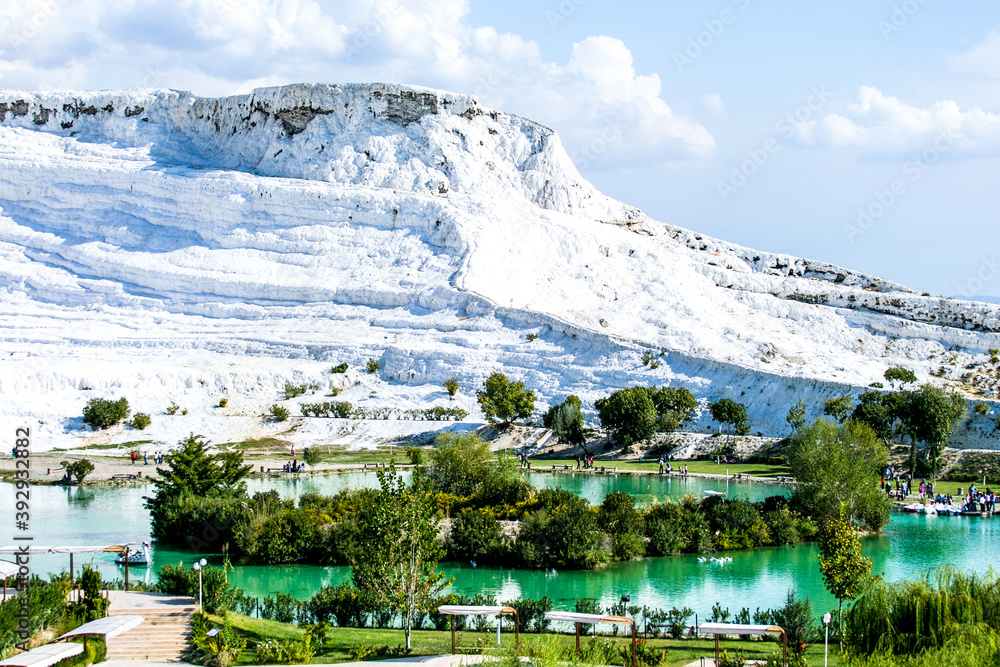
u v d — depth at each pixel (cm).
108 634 3553
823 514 6203
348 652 3750
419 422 10206
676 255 15000
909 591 3494
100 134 17025
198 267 14338
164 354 12294
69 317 13550
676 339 12125
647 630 4172
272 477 8081
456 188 15338
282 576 5244
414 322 12738
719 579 5144
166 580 4494
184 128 16988
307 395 11131
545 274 13900
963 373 11875
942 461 8462
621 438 9481
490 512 5888
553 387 11075
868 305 13762
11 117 17038
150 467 8306
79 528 6131
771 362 11650
